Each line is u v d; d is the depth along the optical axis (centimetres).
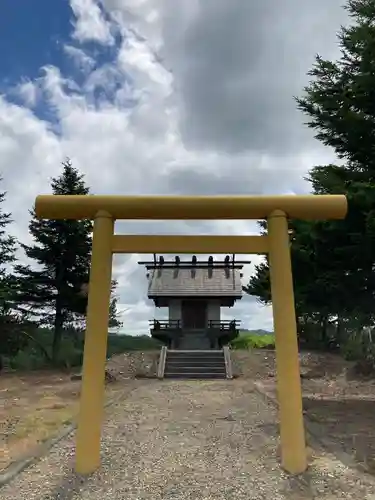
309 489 476
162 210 597
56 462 576
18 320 2039
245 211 599
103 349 558
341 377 1611
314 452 612
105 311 568
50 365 2030
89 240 2167
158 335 2491
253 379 1664
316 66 1027
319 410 969
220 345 2536
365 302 964
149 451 632
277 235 589
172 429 783
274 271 580
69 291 2111
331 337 2164
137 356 2011
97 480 508
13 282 2075
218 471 540
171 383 1530
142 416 909
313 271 991
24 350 2053
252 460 584
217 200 598
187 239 602
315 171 1030
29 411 994
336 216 602
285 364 550
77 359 2102
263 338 3059
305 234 948
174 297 2569
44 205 596
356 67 1010
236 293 2545
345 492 467
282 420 544
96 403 545
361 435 727
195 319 2656
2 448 672
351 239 877
